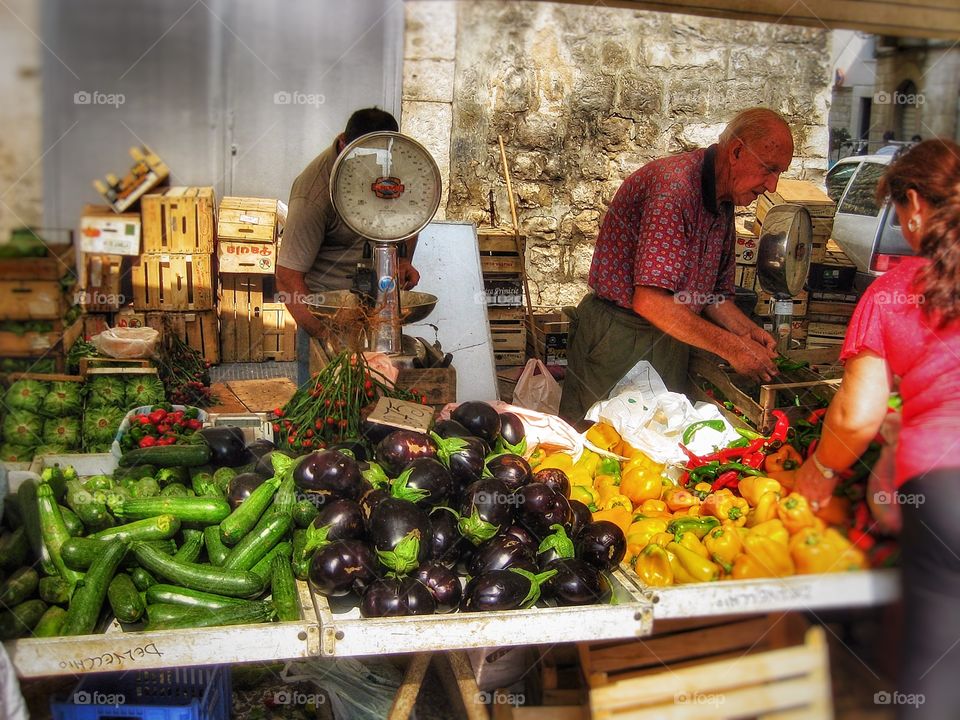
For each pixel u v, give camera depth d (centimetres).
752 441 298
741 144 312
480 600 213
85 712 226
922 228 233
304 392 285
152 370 401
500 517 229
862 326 238
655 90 573
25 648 200
